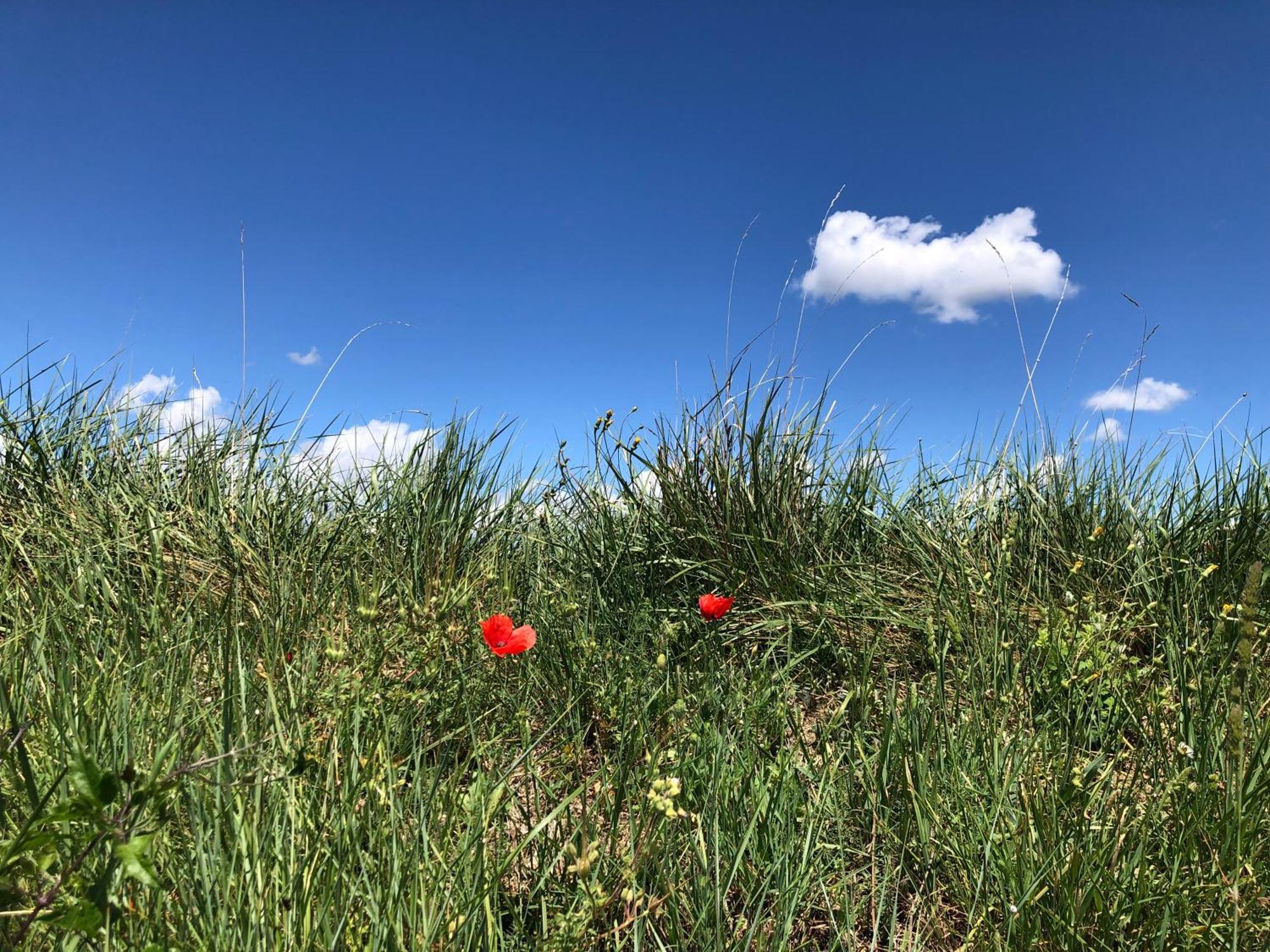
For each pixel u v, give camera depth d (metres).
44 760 0.71
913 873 0.81
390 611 1.08
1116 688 0.96
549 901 0.73
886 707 0.95
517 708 1.00
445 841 0.71
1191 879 0.73
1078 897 0.73
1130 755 0.91
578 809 0.85
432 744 0.88
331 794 0.72
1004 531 1.32
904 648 1.17
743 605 1.27
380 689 0.84
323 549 1.28
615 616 1.27
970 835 0.80
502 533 1.45
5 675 0.78
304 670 0.88
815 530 1.37
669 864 0.74
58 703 0.76
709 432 1.40
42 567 1.08
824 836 0.84
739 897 0.77
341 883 0.62
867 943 0.76
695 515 1.35
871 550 1.38
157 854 0.64
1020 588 1.23
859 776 0.90
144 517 1.19
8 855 0.48
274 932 0.60
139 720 0.76
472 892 0.65
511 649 0.90
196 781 0.65
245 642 0.97
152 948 0.53
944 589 1.19
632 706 0.98
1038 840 0.78
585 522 1.45
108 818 0.50
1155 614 1.12
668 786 0.70
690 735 0.89
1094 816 0.81
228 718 0.68
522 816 0.81
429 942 0.61
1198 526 1.23
